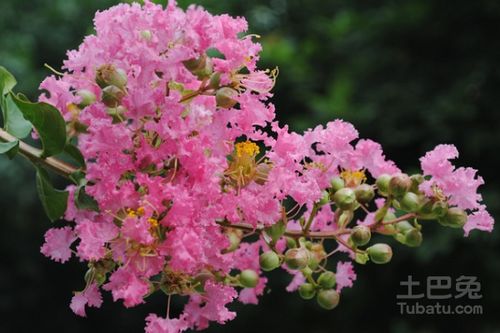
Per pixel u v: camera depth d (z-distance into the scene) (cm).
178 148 54
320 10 178
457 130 132
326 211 59
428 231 125
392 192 57
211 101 55
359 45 150
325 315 147
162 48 54
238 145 56
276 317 151
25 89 167
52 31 192
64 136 57
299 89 145
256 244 59
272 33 176
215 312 56
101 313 178
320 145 58
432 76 141
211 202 54
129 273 54
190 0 144
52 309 179
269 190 55
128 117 54
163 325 55
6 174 166
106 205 54
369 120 135
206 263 55
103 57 55
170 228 54
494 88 136
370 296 141
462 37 140
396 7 147
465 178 56
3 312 175
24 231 173
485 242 126
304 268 59
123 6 55
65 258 56
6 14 188
